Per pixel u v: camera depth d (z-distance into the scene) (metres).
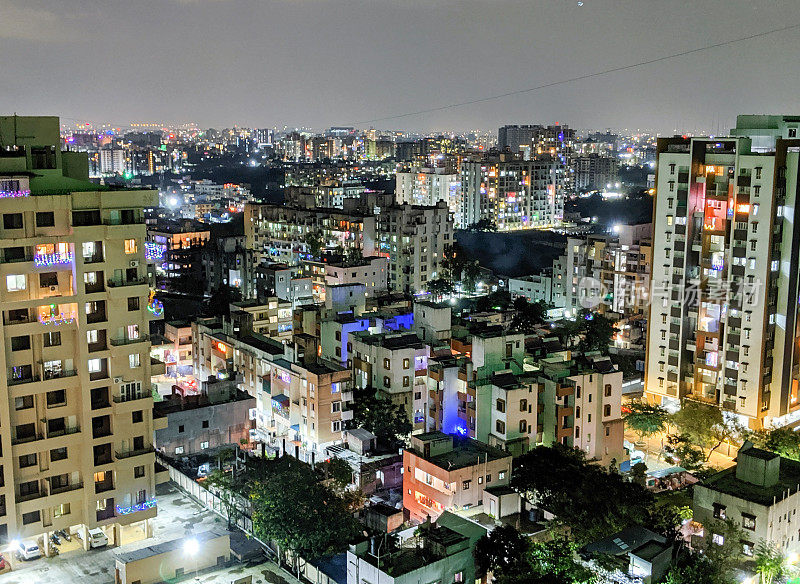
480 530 84.75
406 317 170.12
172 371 173.75
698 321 149.88
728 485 96.00
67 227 92.31
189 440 127.50
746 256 142.00
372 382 141.50
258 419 145.12
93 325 94.50
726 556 85.56
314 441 128.25
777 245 140.00
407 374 137.75
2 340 88.88
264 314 179.62
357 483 117.06
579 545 87.06
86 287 94.56
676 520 99.06
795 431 135.88
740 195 141.50
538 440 125.75
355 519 99.50
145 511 100.56
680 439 128.00
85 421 95.19
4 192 90.25
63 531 101.69
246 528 103.94
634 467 114.75
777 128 152.75
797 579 89.00
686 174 148.88
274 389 138.75
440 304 158.00
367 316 161.00
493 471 106.81
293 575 92.81
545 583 75.06
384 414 129.62
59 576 91.62
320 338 158.75
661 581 76.62
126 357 97.62
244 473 108.25
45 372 92.94
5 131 97.75
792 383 146.88
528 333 163.62
